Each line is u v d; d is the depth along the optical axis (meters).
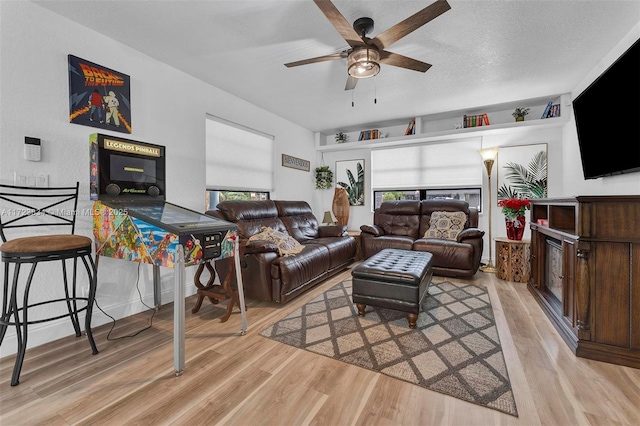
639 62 2.00
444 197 5.09
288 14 2.15
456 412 1.33
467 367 1.70
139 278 2.66
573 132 3.71
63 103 2.18
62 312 2.15
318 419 1.29
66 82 2.19
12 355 1.88
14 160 1.94
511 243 3.55
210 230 1.89
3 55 1.89
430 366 1.71
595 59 2.84
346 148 5.64
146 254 1.82
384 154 5.49
